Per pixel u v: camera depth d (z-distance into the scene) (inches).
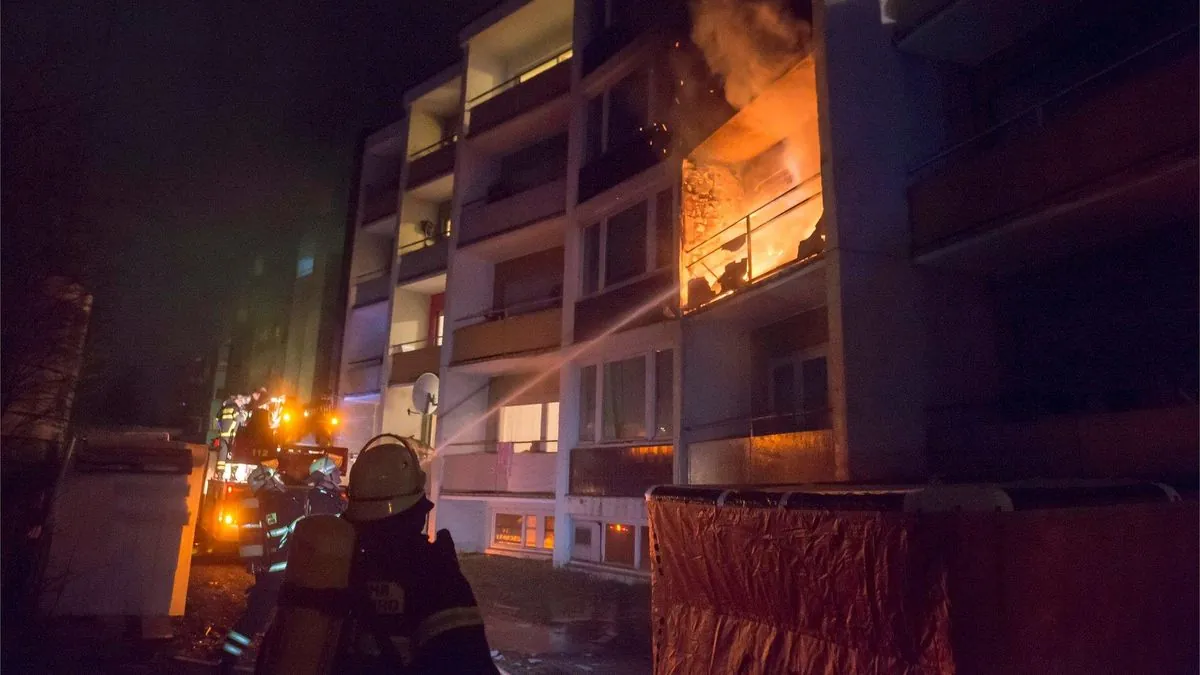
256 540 224.8
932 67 370.0
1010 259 321.7
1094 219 275.1
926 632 107.0
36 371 369.4
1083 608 110.3
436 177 856.3
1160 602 117.9
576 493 573.9
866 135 350.0
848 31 361.1
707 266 465.7
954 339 336.5
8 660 221.9
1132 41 299.6
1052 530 110.5
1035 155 281.7
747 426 478.9
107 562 278.4
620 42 605.6
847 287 328.5
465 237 755.4
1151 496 128.7
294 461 302.5
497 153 799.1
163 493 290.7
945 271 341.1
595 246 606.5
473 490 674.2
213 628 293.1
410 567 81.6
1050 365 317.4
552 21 762.8
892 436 319.3
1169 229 277.7
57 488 277.4
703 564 162.4
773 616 139.8
